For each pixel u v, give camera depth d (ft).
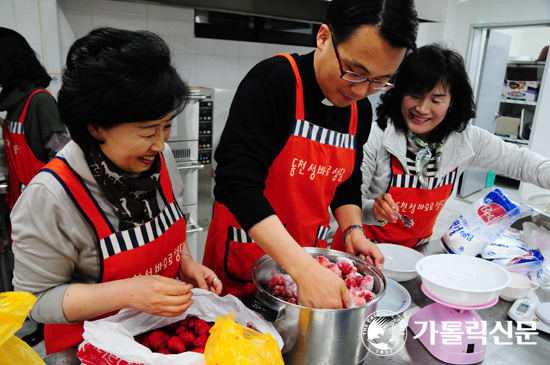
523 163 5.39
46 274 2.79
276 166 3.76
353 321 2.64
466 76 4.75
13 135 6.90
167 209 3.37
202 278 3.37
